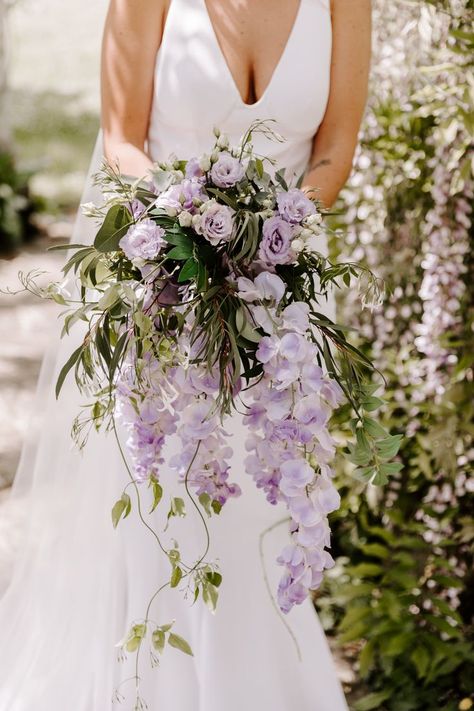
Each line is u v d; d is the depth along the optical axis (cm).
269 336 226
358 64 301
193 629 291
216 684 287
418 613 368
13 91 1530
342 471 403
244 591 291
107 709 294
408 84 381
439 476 392
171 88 290
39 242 990
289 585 229
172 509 247
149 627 288
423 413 401
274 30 292
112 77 292
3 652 320
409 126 383
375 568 379
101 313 238
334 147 303
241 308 224
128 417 240
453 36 341
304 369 220
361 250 403
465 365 374
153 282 230
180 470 238
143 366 226
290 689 298
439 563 369
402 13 378
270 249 227
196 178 233
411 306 403
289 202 229
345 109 303
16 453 541
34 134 1376
